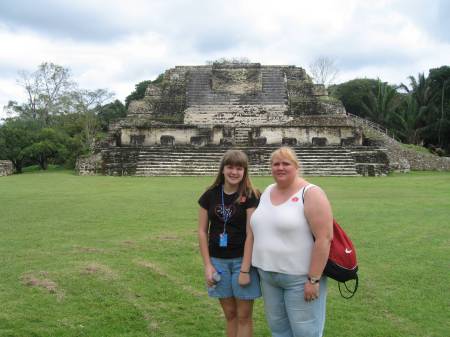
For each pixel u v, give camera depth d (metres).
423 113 50.91
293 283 3.93
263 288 4.16
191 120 34.78
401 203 13.57
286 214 3.93
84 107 45.78
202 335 4.91
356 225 10.24
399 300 5.82
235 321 4.47
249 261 4.23
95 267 6.94
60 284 6.24
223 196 4.44
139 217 11.18
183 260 7.48
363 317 5.34
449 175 25.42
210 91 37.31
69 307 5.53
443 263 7.36
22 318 5.18
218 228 4.41
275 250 3.95
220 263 4.40
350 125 30.69
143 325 5.12
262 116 35.03
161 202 13.77
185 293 6.05
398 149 31.25
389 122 54.47
